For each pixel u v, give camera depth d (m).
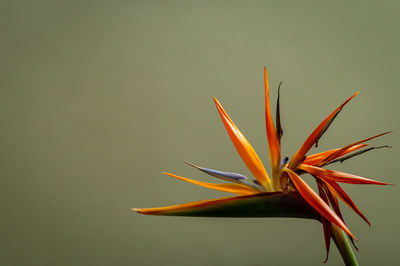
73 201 1.86
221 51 1.92
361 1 1.92
